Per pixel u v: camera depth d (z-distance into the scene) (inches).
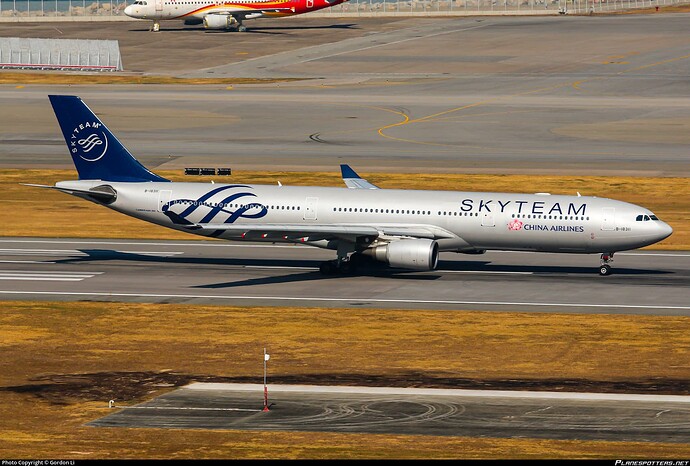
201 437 6520.7
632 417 6889.8
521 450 6240.2
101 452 6220.5
